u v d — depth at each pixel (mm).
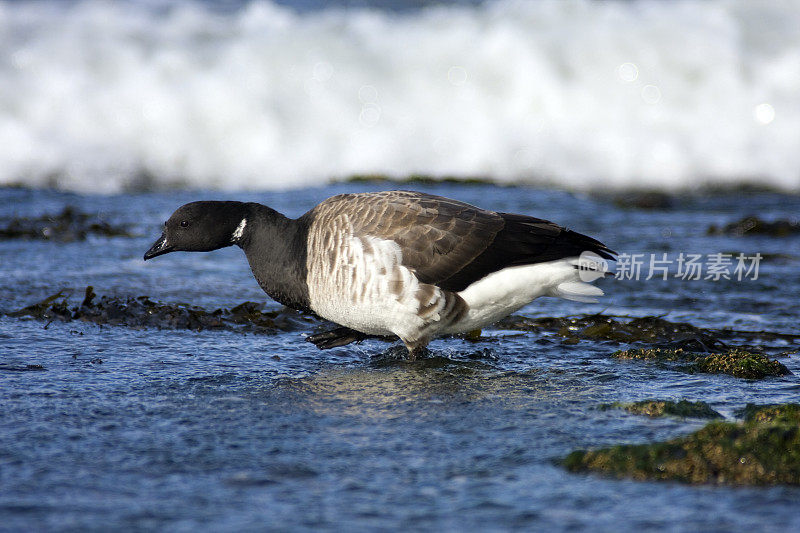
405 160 23188
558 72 24438
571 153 23688
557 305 13766
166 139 22297
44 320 12086
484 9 26953
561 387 9602
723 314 13219
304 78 23703
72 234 17484
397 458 7324
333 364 10602
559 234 10414
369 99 23734
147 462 7188
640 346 11516
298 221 10898
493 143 23500
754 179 24000
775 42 25984
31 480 6766
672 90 24844
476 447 7594
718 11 26328
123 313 12336
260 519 6129
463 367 10461
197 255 16672
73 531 5910
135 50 23328
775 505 6359
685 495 6547
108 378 9672
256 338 11750
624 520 6148
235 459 7270
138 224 18812
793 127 24531
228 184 22516
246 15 25656
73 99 22156
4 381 9398
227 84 22953
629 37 24844
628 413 8562
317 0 28656
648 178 23719
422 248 10055
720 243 17797
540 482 6812
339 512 6254
